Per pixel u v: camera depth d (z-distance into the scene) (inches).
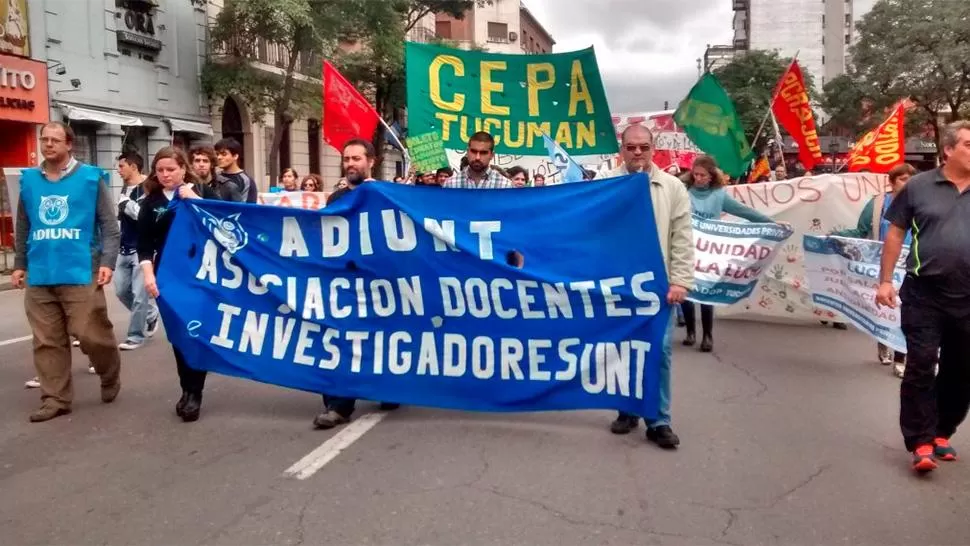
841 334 363.9
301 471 181.5
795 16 2901.1
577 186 209.8
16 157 722.2
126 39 834.8
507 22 2529.5
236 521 155.0
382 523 154.1
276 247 223.6
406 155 382.9
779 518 158.6
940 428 194.5
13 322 406.6
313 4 967.0
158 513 159.0
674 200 206.7
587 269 207.6
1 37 678.5
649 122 619.8
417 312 217.2
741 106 1653.5
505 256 212.5
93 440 205.5
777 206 398.6
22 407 238.1
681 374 284.0
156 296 221.5
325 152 1379.2
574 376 208.4
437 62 350.0
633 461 189.6
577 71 348.2
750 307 400.2
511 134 357.1
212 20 998.4
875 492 172.7
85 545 145.5
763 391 259.4
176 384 265.1
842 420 226.5
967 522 157.8
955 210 181.2
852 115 1605.6
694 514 159.8
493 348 213.6
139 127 872.3
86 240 226.8
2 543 146.0
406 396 218.1
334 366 219.8
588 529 152.3
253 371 221.6
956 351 185.2
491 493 168.9
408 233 216.7
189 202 225.3
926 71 1376.7
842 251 290.4
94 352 233.3
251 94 983.0
